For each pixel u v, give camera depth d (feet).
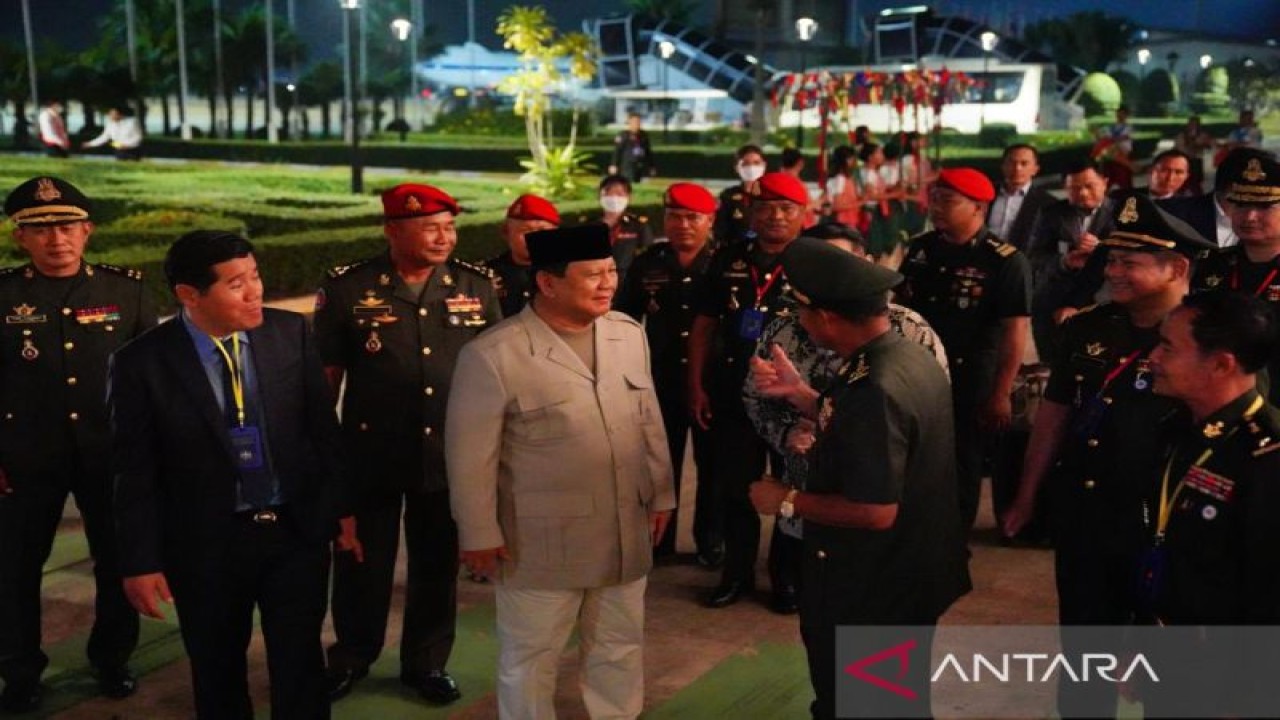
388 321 12.99
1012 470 17.89
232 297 10.05
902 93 65.10
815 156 88.28
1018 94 125.70
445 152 113.19
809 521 9.16
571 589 10.86
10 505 12.84
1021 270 15.83
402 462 13.02
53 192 12.64
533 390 10.53
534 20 68.69
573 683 13.60
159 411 10.21
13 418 12.75
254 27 158.61
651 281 17.29
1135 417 9.77
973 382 16.08
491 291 13.67
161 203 57.41
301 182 79.82
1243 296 8.12
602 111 154.51
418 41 190.39
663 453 11.33
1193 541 8.23
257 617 15.44
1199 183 28.81
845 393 8.59
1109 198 21.13
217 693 10.71
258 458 10.46
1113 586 9.95
